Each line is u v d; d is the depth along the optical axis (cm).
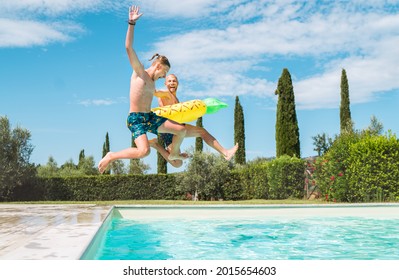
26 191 2355
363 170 1451
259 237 802
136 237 805
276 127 2567
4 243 485
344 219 1079
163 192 2356
